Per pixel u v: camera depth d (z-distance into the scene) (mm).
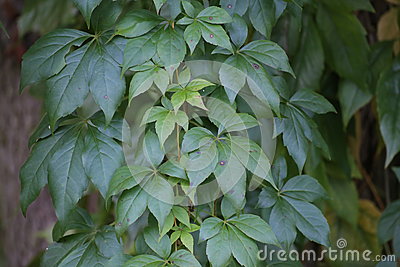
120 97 958
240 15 996
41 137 1000
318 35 1267
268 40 997
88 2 954
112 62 963
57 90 963
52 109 960
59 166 977
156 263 951
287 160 1116
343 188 1366
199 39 947
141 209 939
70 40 979
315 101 1061
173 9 962
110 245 1001
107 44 972
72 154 980
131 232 1067
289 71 981
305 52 1260
